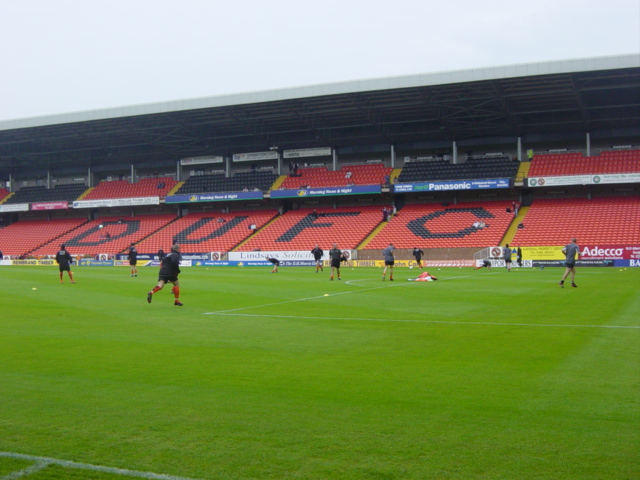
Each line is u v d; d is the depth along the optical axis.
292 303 18.47
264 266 54.66
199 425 6.05
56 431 5.88
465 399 6.98
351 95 50.72
